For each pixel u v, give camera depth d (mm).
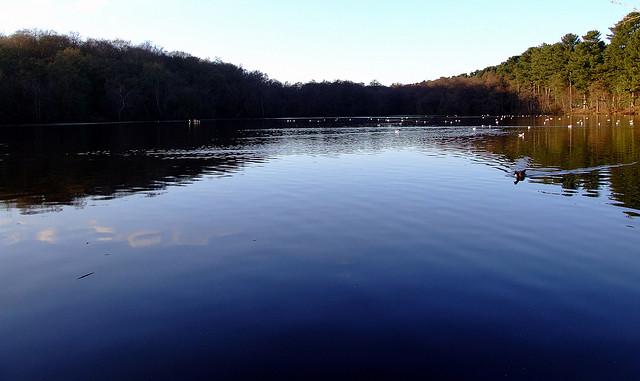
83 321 9406
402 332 8750
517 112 138500
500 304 9797
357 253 12945
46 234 15375
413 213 17281
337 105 165000
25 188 23641
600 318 9188
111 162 34250
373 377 7488
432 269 11727
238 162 33531
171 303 10094
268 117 153375
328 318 9281
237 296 10359
